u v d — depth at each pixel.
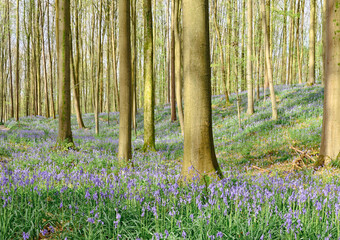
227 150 15.12
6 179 5.20
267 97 25.67
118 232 3.95
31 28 37.66
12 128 23.52
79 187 5.91
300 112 18.25
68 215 4.68
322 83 24.84
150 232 4.08
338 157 8.84
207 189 5.73
